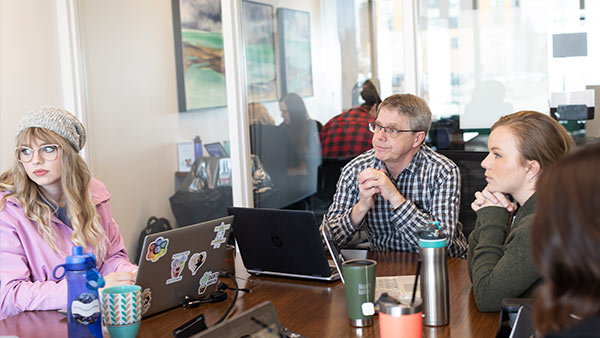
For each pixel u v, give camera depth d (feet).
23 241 6.84
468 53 11.35
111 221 8.00
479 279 5.80
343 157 11.96
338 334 5.34
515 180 6.13
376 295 6.12
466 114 11.48
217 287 6.80
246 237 7.25
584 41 10.71
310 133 12.21
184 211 13.17
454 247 8.34
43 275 6.94
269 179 12.63
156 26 12.87
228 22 12.34
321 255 6.85
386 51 11.65
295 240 6.91
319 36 12.01
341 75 11.95
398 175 8.80
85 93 12.71
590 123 10.84
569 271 2.80
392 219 8.31
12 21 11.33
